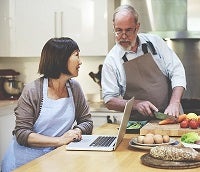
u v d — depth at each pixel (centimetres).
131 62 298
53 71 241
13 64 494
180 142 220
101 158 196
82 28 439
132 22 276
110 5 445
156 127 255
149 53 299
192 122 250
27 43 454
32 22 450
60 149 218
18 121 238
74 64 243
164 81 305
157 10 422
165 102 306
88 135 253
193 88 422
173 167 173
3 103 430
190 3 416
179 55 425
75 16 440
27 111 238
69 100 251
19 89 475
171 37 416
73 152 210
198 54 421
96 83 477
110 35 449
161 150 184
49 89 246
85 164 185
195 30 416
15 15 454
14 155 237
